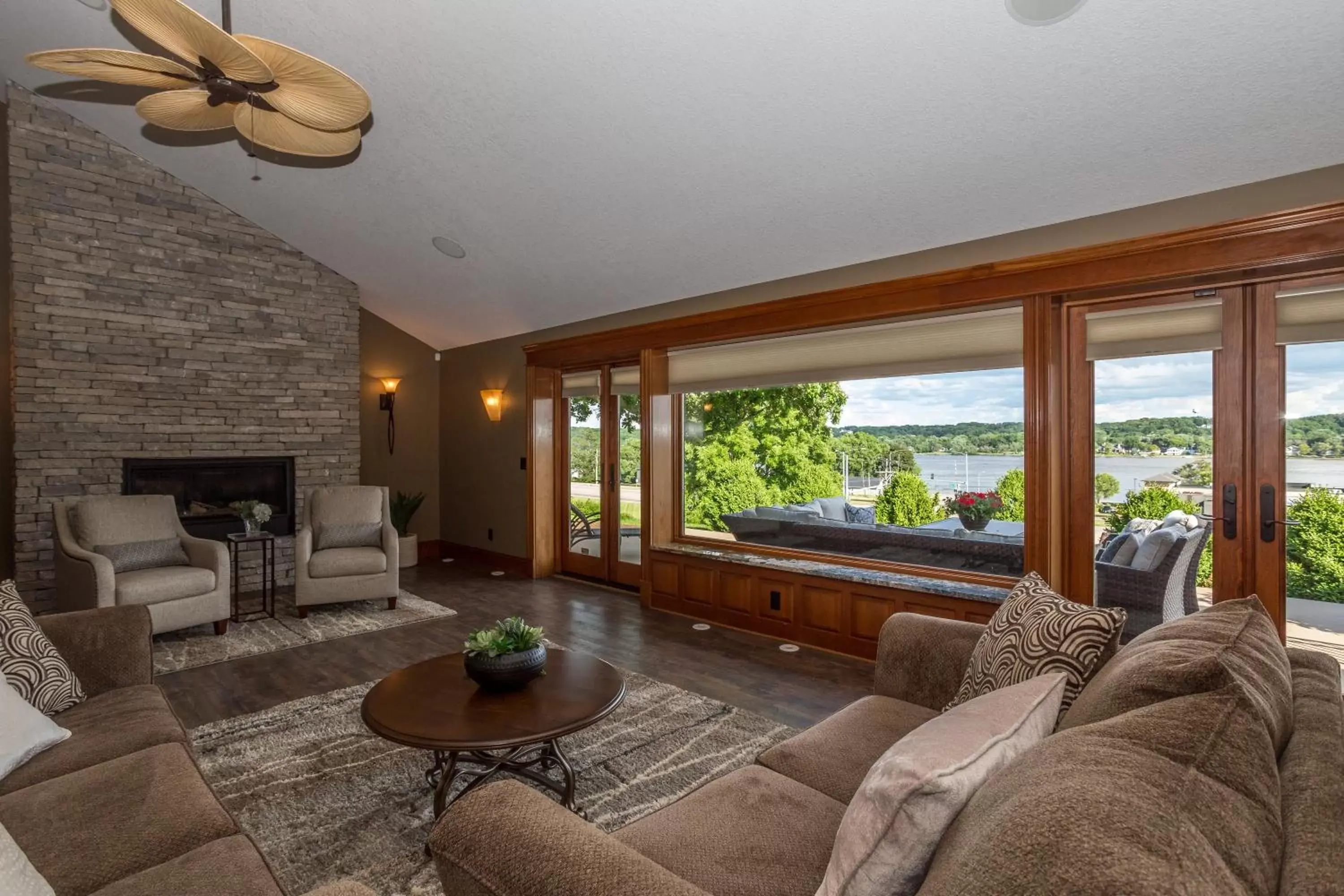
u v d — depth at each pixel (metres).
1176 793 0.70
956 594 3.42
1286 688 1.14
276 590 5.70
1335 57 2.12
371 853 2.01
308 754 2.64
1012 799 0.75
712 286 4.49
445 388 7.18
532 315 5.72
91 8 3.47
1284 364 2.70
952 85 2.56
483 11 2.85
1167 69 2.29
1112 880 0.58
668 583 4.90
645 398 5.05
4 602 2.11
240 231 5.56
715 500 4.91
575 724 2.05
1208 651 1.14
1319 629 2.65
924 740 1.01
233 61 2.14
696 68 2.81
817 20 2.45
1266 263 2.60
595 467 5.88
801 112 2.88
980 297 3.35
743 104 2.92
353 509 5.14
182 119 2.71
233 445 5.52
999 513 3.54
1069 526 3.23
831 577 3.92
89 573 3.80
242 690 3.35
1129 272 2.91
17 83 4.54
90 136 4.86
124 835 1.42
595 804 2.27
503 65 3.11
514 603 5.12
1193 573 2.92
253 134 2.82
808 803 1.48
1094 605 3.17
